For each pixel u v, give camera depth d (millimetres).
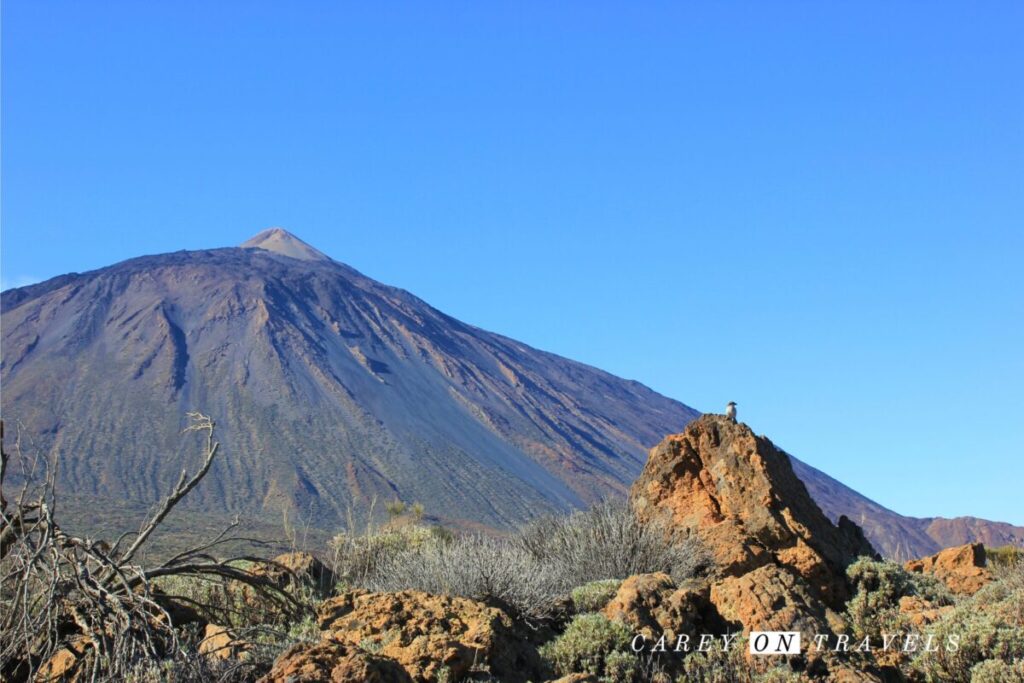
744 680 12617
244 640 10711
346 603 12719
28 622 9984
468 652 11227
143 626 10062
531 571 14977
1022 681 12219
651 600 13781
